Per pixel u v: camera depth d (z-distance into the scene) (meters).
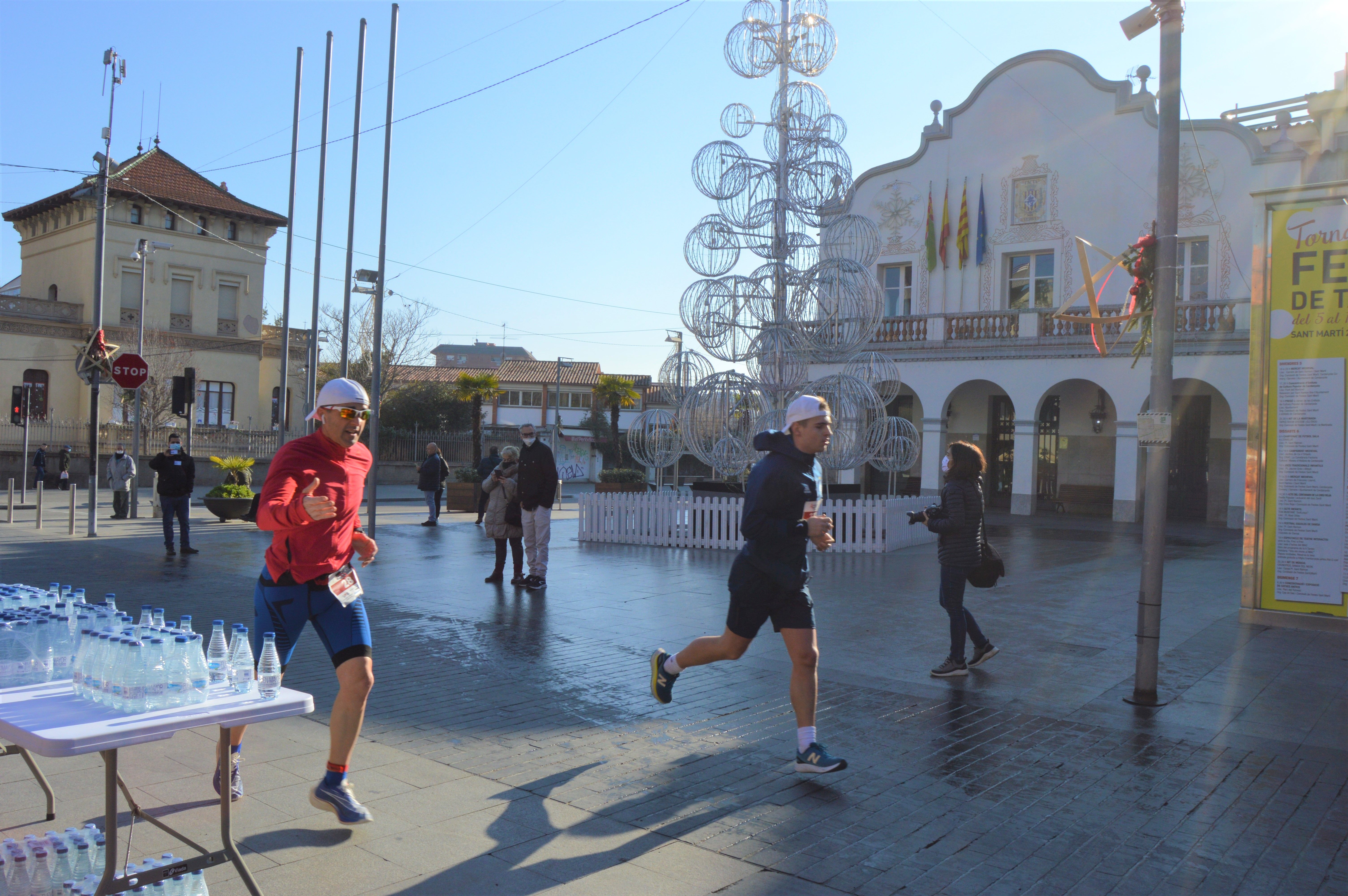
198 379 46.50
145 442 40.44
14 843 2.95
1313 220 9.53
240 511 20.41
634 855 4.01
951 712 6.38
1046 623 9.75
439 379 66.94
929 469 26.69
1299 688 7.09
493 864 3.88
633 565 14.28
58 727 2.96
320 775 4.92
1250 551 9.84
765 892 3.69
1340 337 9.44
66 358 43.44
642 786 4.86
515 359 85.12
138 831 4.12
